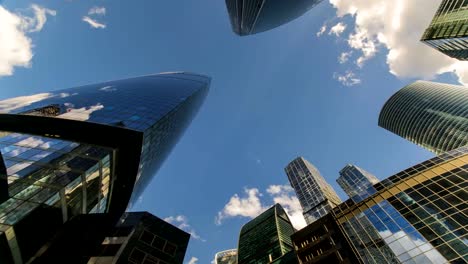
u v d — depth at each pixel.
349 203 52.38
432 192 39.94
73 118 49.16
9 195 28.23
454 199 36.12
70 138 44.09
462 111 146.88
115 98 70.75
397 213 40.78
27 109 51.09
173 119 76.56
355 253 41.19
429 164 46.47
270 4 132.62
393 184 47.56
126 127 51.28
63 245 33.25
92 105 60.53
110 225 44.31
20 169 32.12
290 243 113.56
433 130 158.50
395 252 34.97
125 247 42.97
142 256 42.97
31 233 28.48
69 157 38.66
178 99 89.38
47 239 30.75
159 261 44.03
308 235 57.34
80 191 36.81
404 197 42.91
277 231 119.81
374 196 48.12
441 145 151.75
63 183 33.78
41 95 66.56
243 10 135.38
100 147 44.94
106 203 45.53
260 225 144.12
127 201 50.06
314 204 134.00
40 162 34.91
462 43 91.06
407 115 184.50
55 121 47.09
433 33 100.75
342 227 48.59
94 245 38.53
